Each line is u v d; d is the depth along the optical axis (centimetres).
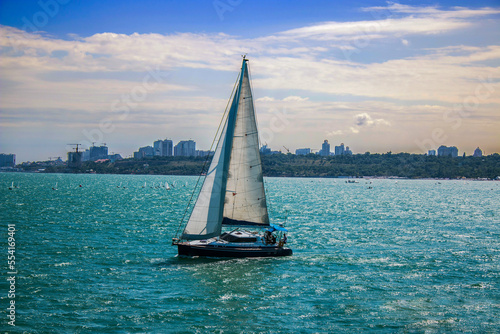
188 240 5056
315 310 3550
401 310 3572
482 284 4253
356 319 3388
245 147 5009
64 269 4491
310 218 9406
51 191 17212
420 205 13925
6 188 18475
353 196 18462
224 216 5022
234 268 4641
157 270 4541
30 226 7106
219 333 3127
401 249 5831
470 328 3256
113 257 5053
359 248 5866
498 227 8231
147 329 3155
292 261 5006
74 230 6838
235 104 4991
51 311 3400
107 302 3616
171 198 14862
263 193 5084
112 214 9256
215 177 4969
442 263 5044
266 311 3512
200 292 3894
